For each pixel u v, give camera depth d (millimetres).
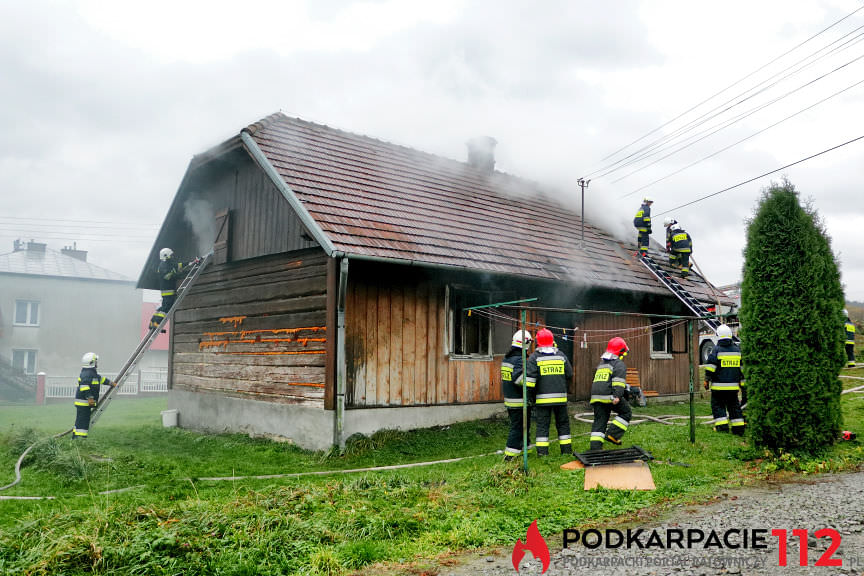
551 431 10852
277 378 11094
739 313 8570
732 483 6859
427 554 4883
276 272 11516
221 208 13445
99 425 14617
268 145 11758
